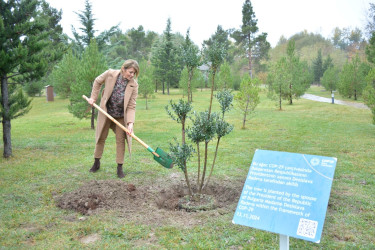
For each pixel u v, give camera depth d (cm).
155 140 988
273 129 1260
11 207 417
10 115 718
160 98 3250
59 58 804
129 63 524
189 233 338
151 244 317
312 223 234
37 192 478
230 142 952
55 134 1141
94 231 346
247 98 1277
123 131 565
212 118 416
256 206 261
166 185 510
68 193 456
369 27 3008
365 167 623
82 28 2541
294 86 2534
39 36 750
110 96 550
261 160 283
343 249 303
